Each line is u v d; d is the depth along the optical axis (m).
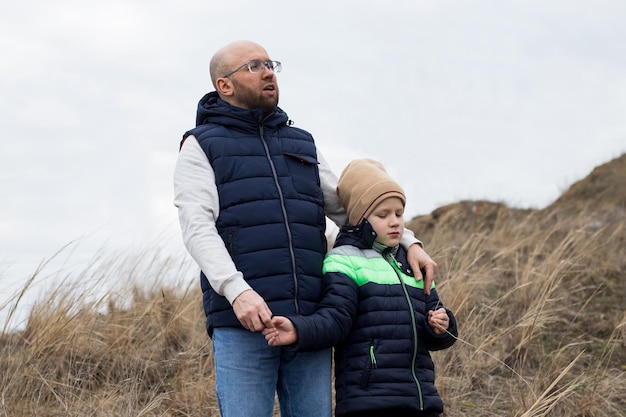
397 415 3.00
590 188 17.41
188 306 5.53
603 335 5.59
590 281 6.56
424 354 3.09
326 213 3.37
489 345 5.20
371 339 2.99
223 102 3.06
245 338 2.87
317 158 3.19
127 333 5.18
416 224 10.82
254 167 2.94
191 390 4.54
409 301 3.07
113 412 4.22
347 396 2.99
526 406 4.22
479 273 6.34
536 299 5.80
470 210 10.85
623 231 8.13
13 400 4.20
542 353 5.20
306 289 2.91
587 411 4.32
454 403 4.52
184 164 2.95
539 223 9.02
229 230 2.88
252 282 2.84
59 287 5.05
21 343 4.93
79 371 4.60
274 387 2.98
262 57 3.04
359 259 3.07
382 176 3.18
